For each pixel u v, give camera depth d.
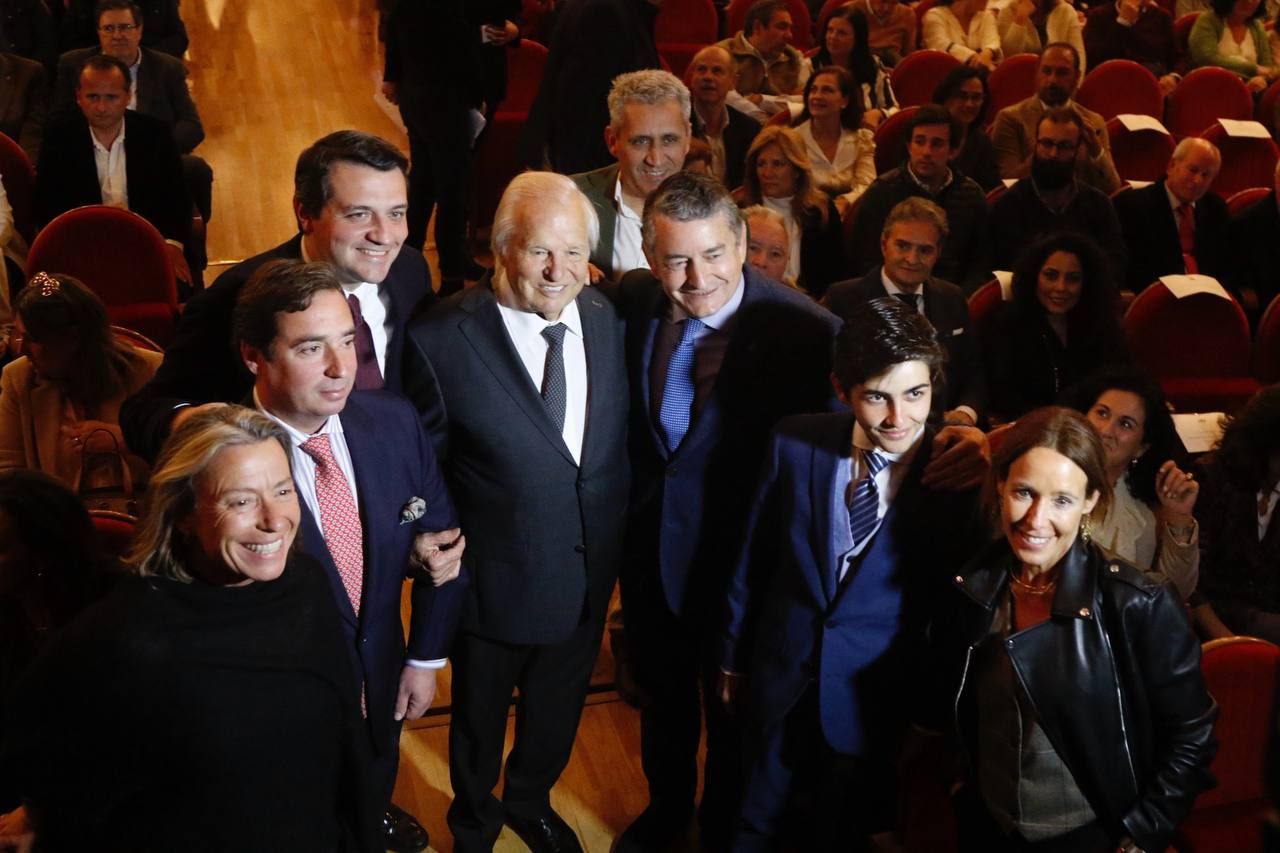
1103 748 2.00
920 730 2.38
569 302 2.31
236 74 7.84
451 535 2.30
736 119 5.10
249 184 6.47
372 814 2.00
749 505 2.34
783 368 2.38
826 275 4.32
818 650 2.28
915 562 2.20
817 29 7.67
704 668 2.62
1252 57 7.88
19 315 3.12
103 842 1.74
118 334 3.47
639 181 2.86
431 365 2.33
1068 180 4.82
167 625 1.72
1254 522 2.96
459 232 5.41
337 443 2.12
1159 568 2.88
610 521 2.46
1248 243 5.11
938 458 2.12
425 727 3.23
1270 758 0.99
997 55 7.72
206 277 5.53
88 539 2.41
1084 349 3.85
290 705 1.79
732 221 2.23
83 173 4.84
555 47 4.15
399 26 5.15
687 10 7.64
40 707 1.68
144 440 2.18
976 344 3.66
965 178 4.83
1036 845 2.09
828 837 2.43
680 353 2.39
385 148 2.20
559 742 2.67
